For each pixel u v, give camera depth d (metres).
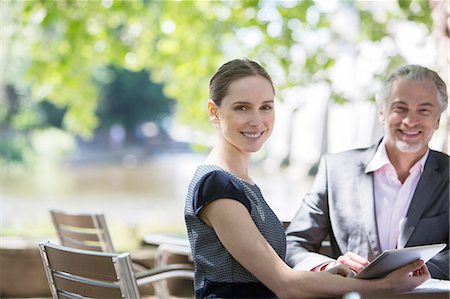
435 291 2.53
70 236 4.36
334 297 2.44
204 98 9.39
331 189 3.46
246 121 2.62
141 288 6.43
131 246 7.66
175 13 8.86
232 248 2.46
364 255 3.33
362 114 9.99
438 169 3.36
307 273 2.45
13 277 6.52
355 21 7.81
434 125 3.31
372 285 2.47
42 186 24.30
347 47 7.79
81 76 9.70
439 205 3.33
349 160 3.48
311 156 22.61
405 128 3.28
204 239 2.55
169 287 6.50
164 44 9.12
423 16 6.64
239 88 2.62
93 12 8.64
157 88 44.00
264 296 2.54
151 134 48.94
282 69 7.71
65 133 37.94
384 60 7.29
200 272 2.60
